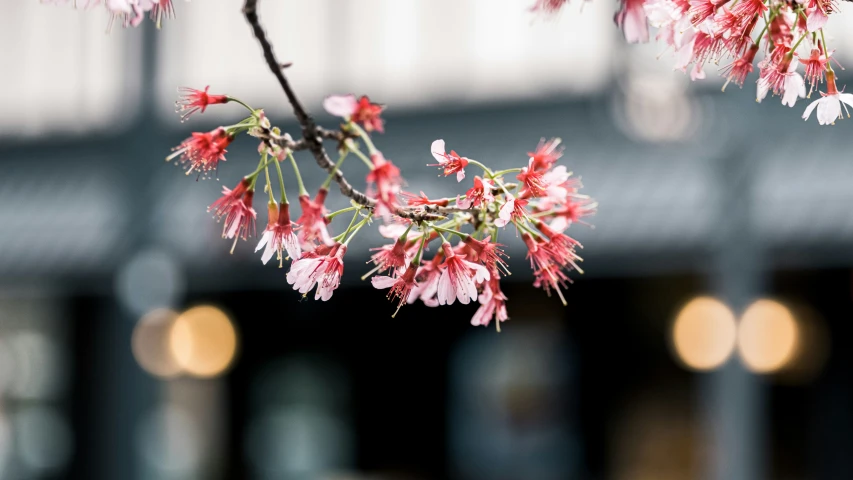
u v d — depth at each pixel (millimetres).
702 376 12711
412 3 13602
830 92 1780
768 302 12156
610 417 13695
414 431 14570
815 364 12312
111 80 14805
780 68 1770
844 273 12195
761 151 9234
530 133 12469
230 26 14016
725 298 8758
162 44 13164
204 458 14812
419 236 1866
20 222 14164
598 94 12180
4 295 14375
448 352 14477
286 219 1701
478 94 13016
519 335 14086
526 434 14023
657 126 8516
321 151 1622
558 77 12617
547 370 13945
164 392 13719
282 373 15133
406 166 12250
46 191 14477
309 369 15055
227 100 1756
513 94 12797
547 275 1980
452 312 14445
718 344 9656
